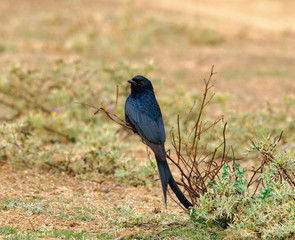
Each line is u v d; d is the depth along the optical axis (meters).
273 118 15.52
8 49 26.27
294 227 6.87
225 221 7.90
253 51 30.17
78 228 7.80
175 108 15.18
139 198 9.86
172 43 31.62
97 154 11.69
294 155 8.03
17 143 11.95
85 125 14.26
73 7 39.81
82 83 15.73
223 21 38.44
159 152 7.62
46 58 24.59
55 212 8.48
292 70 25.58
